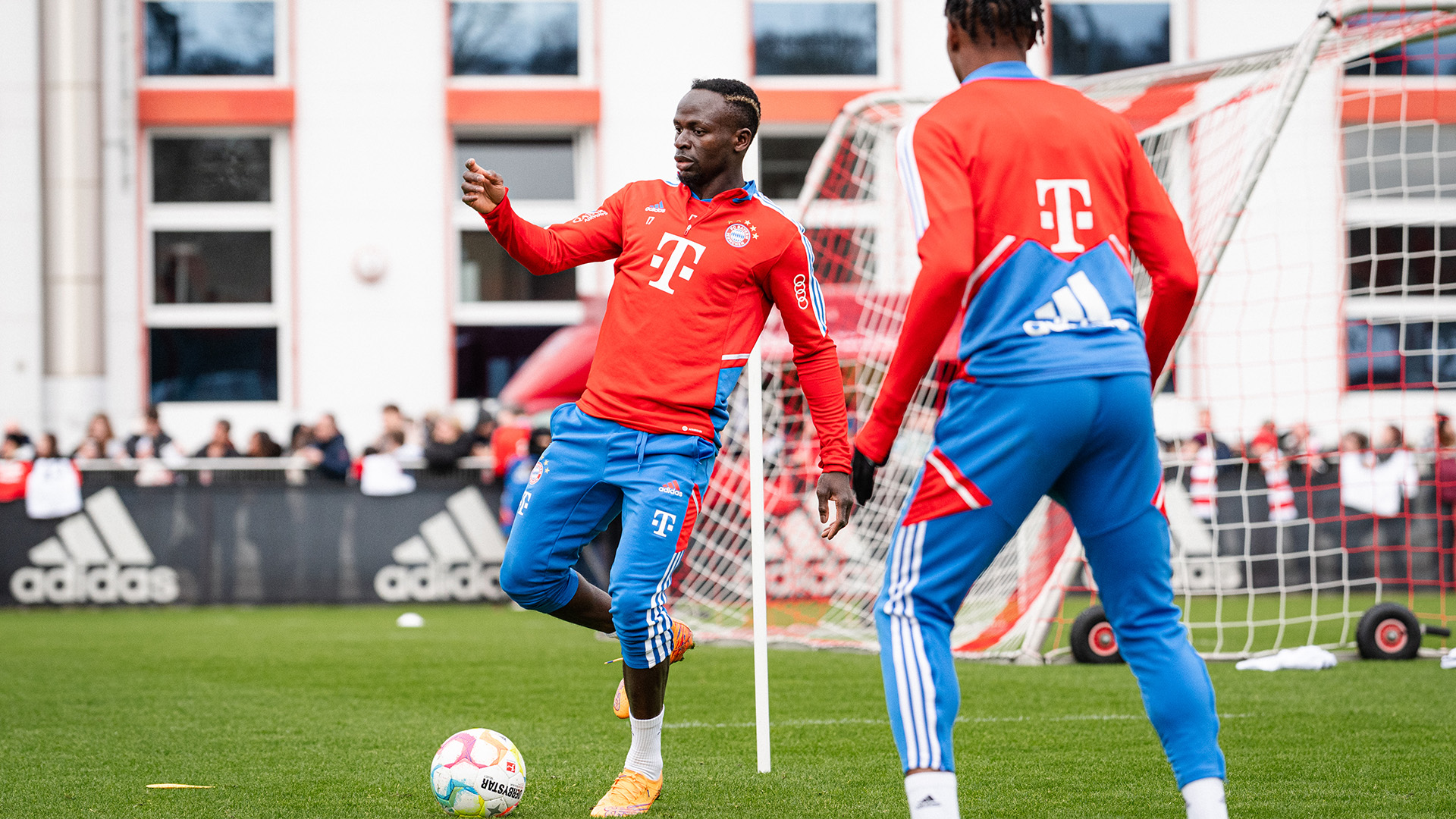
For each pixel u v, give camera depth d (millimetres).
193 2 39125
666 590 9070
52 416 37469
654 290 8867
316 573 28203
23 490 27797
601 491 8992
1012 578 19875
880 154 24188
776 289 8953
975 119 6738
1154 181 7055
